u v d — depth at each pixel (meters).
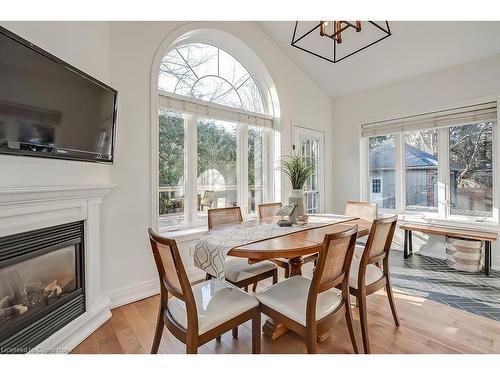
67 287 1.87
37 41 1.68
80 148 1.83
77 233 1.91
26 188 1.43
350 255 1.50
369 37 3.20
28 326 1.54
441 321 2.01
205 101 3.10
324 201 4.54
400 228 3.64
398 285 2.71
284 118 3.85
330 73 4.05
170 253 1.25
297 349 1.69
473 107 3.24
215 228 2.17
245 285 1.95
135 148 2.41
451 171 3.54
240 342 1.78
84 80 1.84
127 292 2.37
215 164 3.32
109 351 1.68
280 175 3.80
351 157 4.45
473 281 2.79
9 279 1.53
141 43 2.45
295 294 1.55
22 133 1.45
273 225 2.29
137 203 2.43
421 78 3.64
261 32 3.57
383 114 4.05
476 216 3.35
